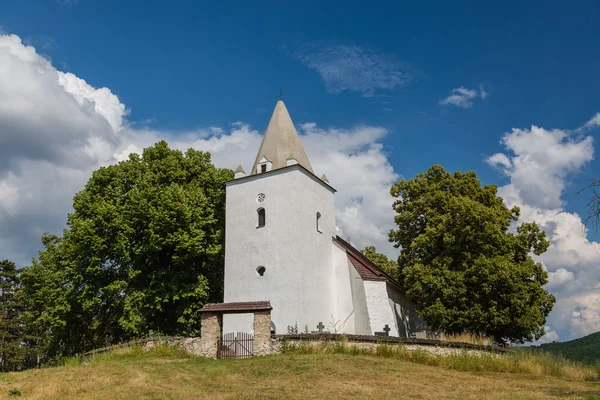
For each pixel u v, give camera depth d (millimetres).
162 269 33281
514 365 21125
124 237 32125
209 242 36125
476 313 30391
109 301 33812
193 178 38125
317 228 33656
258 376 18266
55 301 33125
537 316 30109
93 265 32219
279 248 31000
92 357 24281
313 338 23016
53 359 34531
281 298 30078
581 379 19422
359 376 17922
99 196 35188
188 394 15188
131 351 23469
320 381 17125
